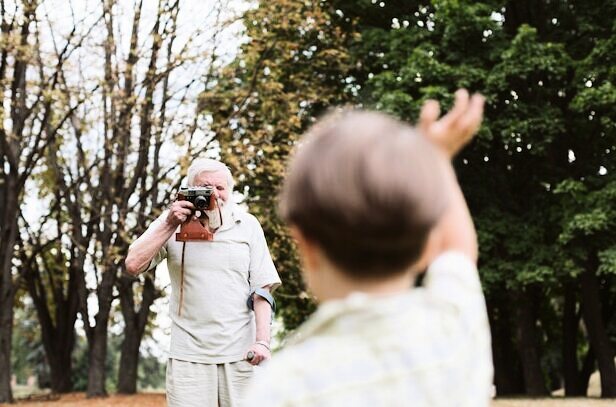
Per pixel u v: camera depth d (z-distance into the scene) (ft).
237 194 56.44
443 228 3.85
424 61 56.65
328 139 3.43
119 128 53.01
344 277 3.45
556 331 90.79
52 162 60.75
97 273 63.98
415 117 54.90
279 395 3.22
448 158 3.91
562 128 57.67
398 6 65.51
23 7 47.14
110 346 142.41
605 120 56.08
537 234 59.98
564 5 64.54
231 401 14.02
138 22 52.44
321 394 3.22
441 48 59.98
